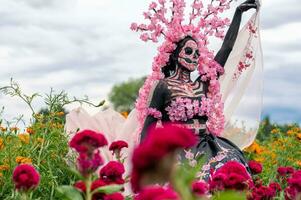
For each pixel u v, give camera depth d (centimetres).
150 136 118
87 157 237
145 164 112
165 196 136
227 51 552
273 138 771
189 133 120
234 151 515
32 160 486
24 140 518
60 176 491
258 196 296
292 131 707
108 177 293
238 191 254
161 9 533
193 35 535
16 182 240
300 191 259
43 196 452
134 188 113
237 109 591
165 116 526
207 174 473
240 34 587
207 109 519
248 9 560
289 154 683
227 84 589
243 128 591
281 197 411
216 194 258
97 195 244
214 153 505
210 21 540
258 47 590
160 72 534
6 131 510
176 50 534
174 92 523
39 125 527
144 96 535
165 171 113
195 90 529
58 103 539
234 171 277
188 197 122
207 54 535
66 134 539
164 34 534
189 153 476
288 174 470
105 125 589
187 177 124
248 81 591
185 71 534
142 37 533
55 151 504
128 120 572
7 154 476
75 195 240
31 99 530
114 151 388
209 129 531
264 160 681
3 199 425
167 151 114
